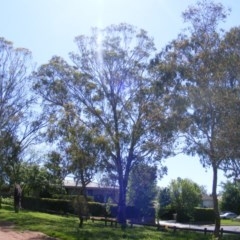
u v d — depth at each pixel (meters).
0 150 41.94
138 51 39.34
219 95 20.89
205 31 27.28
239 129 18.92
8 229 23.98
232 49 23.00
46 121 40.59
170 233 28.34
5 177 47.88
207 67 24.48
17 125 55.88
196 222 62.75
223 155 20.17
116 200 50.50
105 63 39.03
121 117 37.22
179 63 28.19
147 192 44.41
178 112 28.16
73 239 20.61
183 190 62.72
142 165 37.44
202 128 25.64
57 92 39.25
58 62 40.16
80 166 26.31
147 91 35.47
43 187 57.09
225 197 84.12
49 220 31.52
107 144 27.28
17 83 44.25
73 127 26.62
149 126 34.97
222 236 27.84
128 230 28.56
